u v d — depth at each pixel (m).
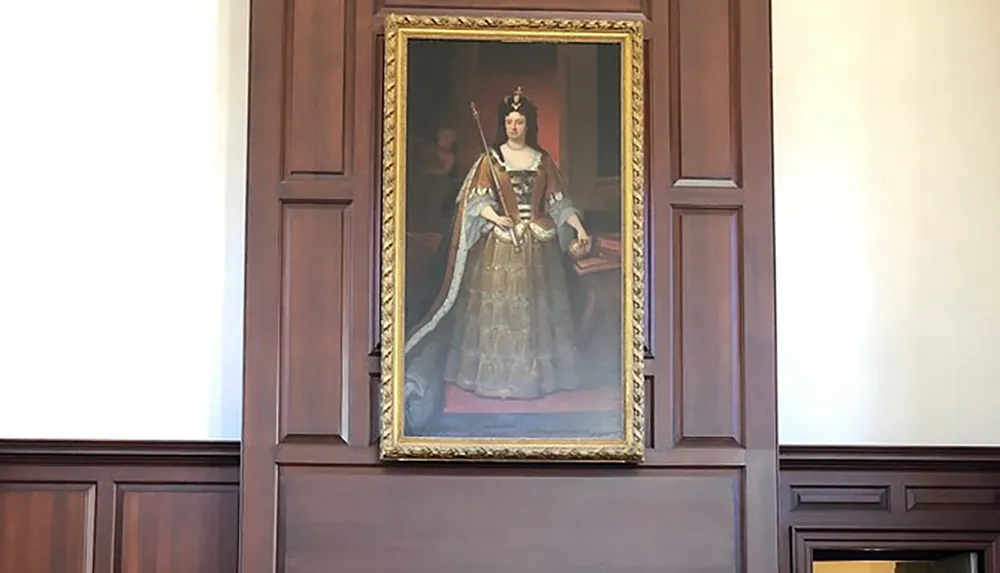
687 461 6.38
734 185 6.59
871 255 7.42
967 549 7.16
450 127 6.55
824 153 7.48
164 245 7.18
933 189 7.49
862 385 7.31
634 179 6.52
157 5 7.34
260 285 6.39
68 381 7.04
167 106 7.28
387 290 6.37
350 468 6.31
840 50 7.57
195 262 7.18
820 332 7.34
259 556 6.21
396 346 6.32
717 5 6.71
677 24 6.70
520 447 6.27
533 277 6.46
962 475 7.18
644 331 6.46
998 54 7.62
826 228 7.42
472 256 6.46
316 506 6.25
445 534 6.27
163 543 6.90
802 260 7.39
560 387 6.37
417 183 6.49
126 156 7.22
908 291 7.41
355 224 6.47
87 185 7.18
